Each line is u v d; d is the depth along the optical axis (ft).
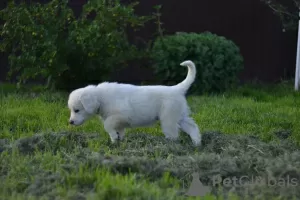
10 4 52.54
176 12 63.46
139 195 25.09
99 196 24.75
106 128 35.19
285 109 47.75
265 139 38.14
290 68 65.00
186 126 35.86
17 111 43.75
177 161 30.27
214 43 55.11
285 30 62.54
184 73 54.80
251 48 64.95
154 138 36.04
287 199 25.41
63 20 52.95
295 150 34.58
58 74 51.21
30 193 25.89
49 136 35.50
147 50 56.24
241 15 64.54
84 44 51.83
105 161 29.53
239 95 54.24
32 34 50.83
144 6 62.90
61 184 26.78
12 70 52.80
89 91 34.73
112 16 52.54
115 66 56.70
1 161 30.37
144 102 34.83
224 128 40.57
